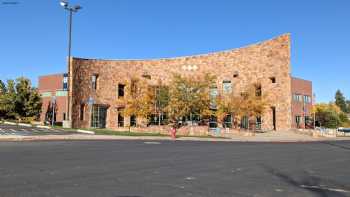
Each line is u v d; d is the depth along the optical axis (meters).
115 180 10.59
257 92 55.25
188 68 60.41
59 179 10.55
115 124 60.44
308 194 9.16
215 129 49.41
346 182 11.10
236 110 50.19
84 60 58.72
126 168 13.15
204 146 25.12
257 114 50.44
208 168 13.64
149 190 9.23
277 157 18.31
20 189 9.04
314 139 41.62
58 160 15.03
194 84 49.59
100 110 59.84
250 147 25.08
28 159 15.12
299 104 66.31
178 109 49.94
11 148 20.08
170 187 9.70
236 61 57.50
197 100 49.06
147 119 57.12
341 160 17.41
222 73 58.38
